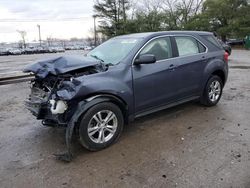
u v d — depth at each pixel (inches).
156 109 187.3
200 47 219.3
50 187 120.0
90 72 157.3
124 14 2071.9
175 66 192.2
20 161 144.4
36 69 157.6
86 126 147.3
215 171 127.6
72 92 140.3
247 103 244.8
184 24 1756.9
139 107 174.2
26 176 129.4
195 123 193.3
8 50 2357.3
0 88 360.5
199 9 1904.5
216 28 1854.1
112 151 152.6
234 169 128.6
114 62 170.1
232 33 1763.0
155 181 121.3
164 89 187.3
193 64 206.4
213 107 232.4
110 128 158.9
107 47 197.0
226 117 205.2
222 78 241.1
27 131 188.4
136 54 172.9
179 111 221.8
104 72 156.9
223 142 159.6
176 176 124.6
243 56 889.5
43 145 163.9
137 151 151.3
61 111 142.1
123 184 120.0
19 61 1115.9
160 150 151.6
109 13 2096.5
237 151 147.4
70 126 140.8
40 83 166.4
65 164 139.6
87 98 148.5
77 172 131.5
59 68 148.6
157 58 184.2
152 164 136.3
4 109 249.6
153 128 185.3
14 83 398.9
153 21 1656.0
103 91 150.5
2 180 126.3
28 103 170.7
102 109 152.5
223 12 1770.4
